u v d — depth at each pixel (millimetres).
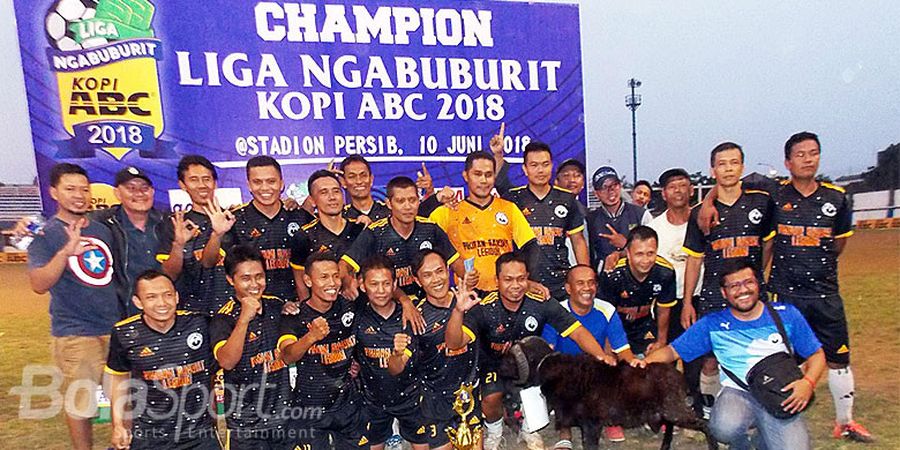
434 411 3457
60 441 3926
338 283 3076
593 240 4797
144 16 4184
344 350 3273
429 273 3283
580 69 5172
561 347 3709
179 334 2998
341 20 4543
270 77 4441
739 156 3713
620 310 4023
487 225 4004
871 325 6012
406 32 4688
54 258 3371
